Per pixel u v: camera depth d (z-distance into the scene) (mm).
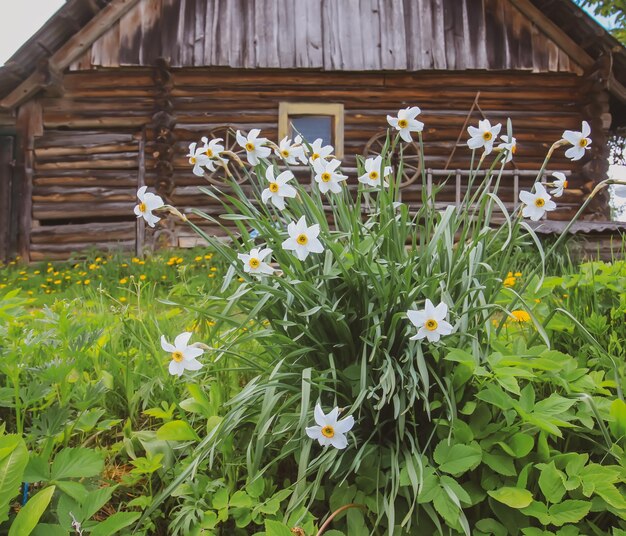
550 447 1801
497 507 1662
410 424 1866
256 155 2172
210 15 10203
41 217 10055
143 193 1967
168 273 7312
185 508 1692
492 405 1845
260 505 1666
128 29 10047
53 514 1659
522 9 10055
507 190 10172
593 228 6434
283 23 10227
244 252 2021
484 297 1959
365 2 10398
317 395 1938
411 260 1868
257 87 10297
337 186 2018
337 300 1914
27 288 7758
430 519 1674
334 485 1816
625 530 1604
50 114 10164
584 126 2029
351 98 10336
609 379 2133
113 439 2156
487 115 10328
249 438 1972
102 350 2330
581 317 2422
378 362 1848
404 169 10031
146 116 10195
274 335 1869
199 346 1832
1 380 2139
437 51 10195
